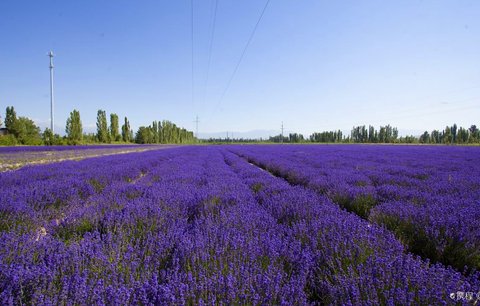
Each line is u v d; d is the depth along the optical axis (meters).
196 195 4.96
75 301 1.67
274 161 13.61
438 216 3.51
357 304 1.76
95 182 7.07
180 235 2.84
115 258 2.32
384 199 5.27
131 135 72.94
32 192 4.80
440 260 3.02
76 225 3.43
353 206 5.12
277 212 4.09
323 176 8.01
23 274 1.89
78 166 10.39
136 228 3.23
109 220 3.38
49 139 42.19
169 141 85.56
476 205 4.08
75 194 5.21
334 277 2.15
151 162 13.62
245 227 3.16
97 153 23.06
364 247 2.61
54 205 4.61
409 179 7.37
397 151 23.80
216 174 8.80
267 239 2.70
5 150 25.95
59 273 2.04
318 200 4.86
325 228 3.20
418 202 4.73
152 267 2.23
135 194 5.37
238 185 6.40
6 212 3.65
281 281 1.99
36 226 3.47
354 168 10.95
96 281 1.90
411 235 3.38
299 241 2.74
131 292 1.75
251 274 2.06
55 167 9.84
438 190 5.88
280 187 6.04
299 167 10.64
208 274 2.09
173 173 9.09
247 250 2.51
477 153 19.67
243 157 21.56
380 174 8.45
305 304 1.83
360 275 2.09
